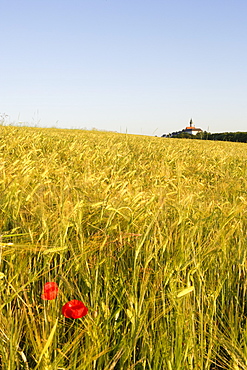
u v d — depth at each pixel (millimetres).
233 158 7703
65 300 1789
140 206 2285
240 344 1791
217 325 1947
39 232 2041
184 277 1918
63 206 2084
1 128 10508
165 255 2051
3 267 1931
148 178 3877
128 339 1658
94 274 1911
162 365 1676
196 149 10344
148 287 1900
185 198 2363
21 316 1622
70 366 1478
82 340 1679
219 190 3256
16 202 2295
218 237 2064
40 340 1544
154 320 1706
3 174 2885
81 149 6828
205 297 1880
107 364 1642
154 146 9516
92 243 2043
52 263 2066
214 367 1787
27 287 1845
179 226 2215
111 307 1848
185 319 1747
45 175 3137
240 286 2207
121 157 5809
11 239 2062
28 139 7617
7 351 1469
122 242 2135
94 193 2613
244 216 2475
